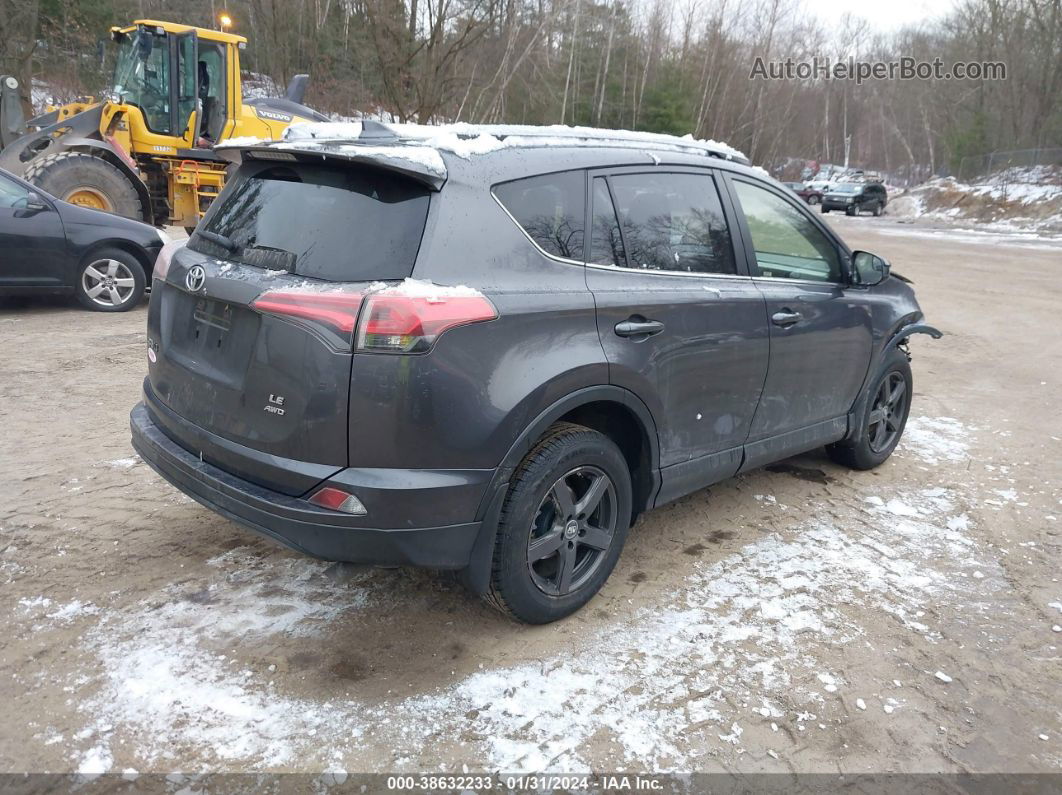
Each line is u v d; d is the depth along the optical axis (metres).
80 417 5.42
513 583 3.06
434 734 2.68
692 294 3.58
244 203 3.30
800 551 4.09
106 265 8.68
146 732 2.63
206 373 3.04
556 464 3.09
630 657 3.14
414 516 2.73
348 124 3.48
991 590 3.79
